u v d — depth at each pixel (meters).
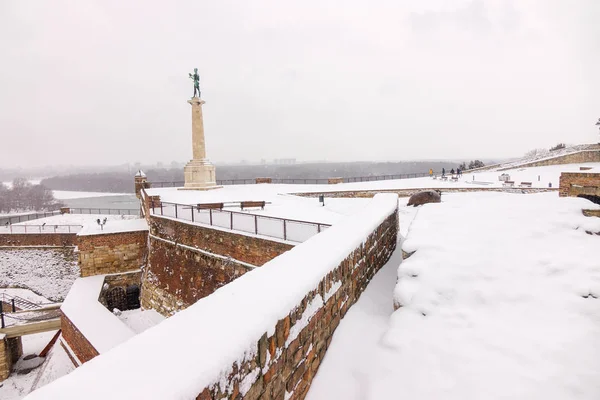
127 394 1.52
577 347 3.24
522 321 3.76
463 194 16.31
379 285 5.86
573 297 3.99
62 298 29.78
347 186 31.44
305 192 27.69
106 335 13.88
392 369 3.40
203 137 32.31
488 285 4.45
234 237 13.33
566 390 2.78
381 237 6.96
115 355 1.86
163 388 1.57
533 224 6.47
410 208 16.22
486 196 10.86
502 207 8.22
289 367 2.88
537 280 4.45
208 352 1.92
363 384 3.33
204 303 2.64
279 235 11.95
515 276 4.58
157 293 17.92
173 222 17.20
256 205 18.31
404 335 3.87
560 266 4.64
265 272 3.46
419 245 5.79
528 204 8.28
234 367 2.03
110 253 20.73
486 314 3.98
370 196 28.00
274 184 35.88
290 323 2.87
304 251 4.32
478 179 34.66
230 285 3.06
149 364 1.78
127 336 13.87
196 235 15.43
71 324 15.18
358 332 4.20
